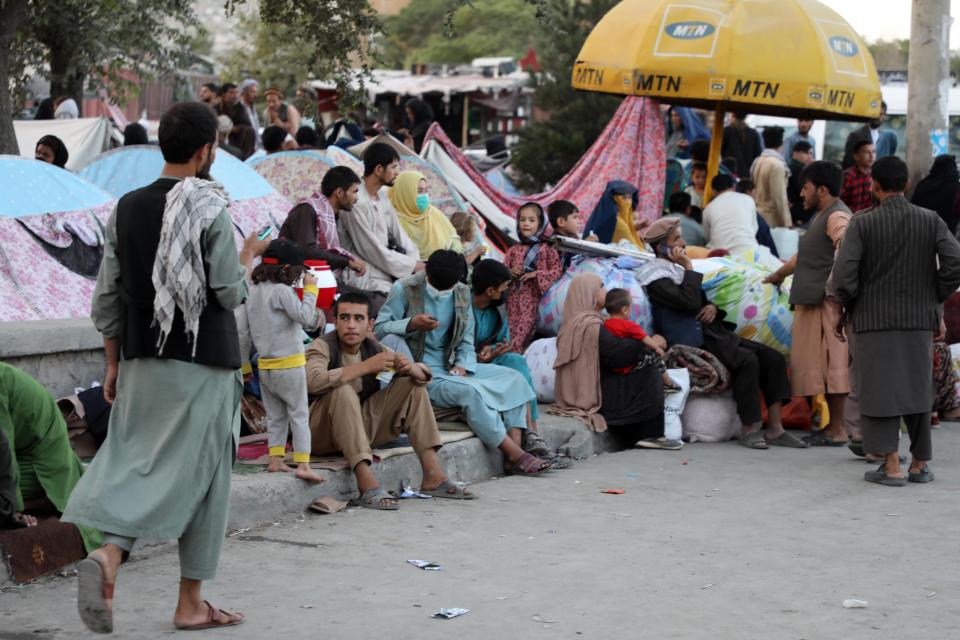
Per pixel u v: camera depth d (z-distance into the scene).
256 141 17.42
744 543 6.88
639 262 10.91
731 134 18.52
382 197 10.26
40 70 16.78
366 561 6.29
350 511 7.37
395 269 10.00
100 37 16.30
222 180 10.77
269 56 36.34
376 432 7.93
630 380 9.91
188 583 5.11
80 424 7.23
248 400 8.14
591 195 15.11
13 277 8.70
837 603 5.74
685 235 13.55
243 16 35.81
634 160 15.19
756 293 10.90
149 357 4.90
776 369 10.44
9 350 7.22
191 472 4.90
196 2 17.09
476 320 9.22
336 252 9.45
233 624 5.21
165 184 4.98
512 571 6.18
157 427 4.93
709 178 15.65
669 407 10.27
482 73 37.56
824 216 10.20
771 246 13.71
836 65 13.55
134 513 4.77
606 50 14.06
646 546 6.75
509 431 8.85
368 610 5.46
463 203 13.83
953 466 9.56
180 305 4.84
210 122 5.03
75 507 4.80
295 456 7.25
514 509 7.61
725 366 10.48
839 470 9.26
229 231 4.93
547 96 22.19
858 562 6.51
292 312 7.02
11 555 5.68
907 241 8.62
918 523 7.49
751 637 5.20
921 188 14.30
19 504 5.89
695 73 13.44
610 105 21.64
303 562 6.23
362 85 12.91
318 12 12.55
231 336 5.04
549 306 10.84
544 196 15.35
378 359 7.56
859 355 8.81
